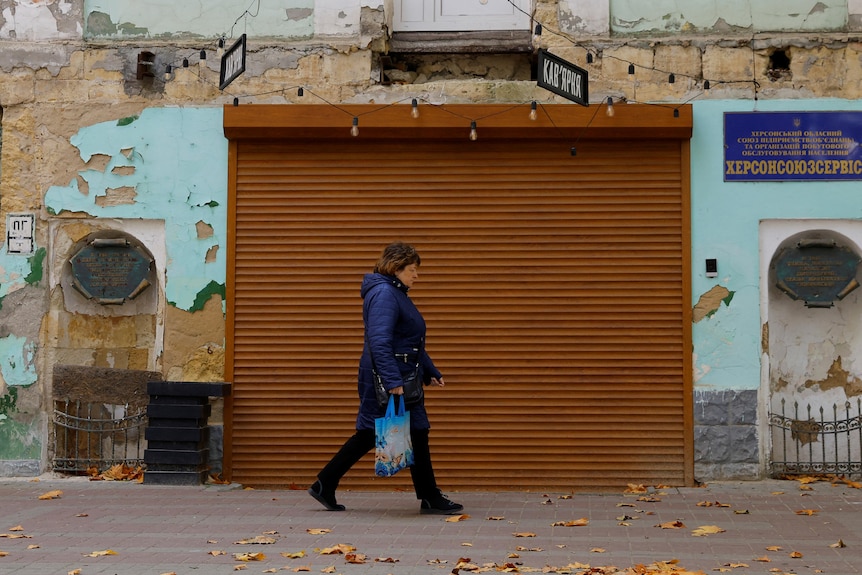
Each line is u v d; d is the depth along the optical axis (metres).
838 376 10.47
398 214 10.45
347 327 10.40
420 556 6.91
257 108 10.41
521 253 10.36
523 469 10.25
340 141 10.52
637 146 10.37
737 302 10.19
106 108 10.65
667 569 6.39
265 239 10.49
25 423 10.56
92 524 8.10
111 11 10.74
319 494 8.73
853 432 10.39
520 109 10.29
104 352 10.78
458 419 10.31
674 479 10.14
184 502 9.16
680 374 10.20
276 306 10.45
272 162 10.55
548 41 10.50
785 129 10.24
